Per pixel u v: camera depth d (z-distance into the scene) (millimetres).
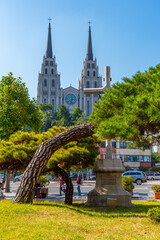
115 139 6914
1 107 18953
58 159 9680
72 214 7211
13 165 10000
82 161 10852
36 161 8281
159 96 5934
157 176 44469
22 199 8000
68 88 132875
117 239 5367
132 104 6152
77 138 9062
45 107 107312
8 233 5277
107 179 11070
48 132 10344
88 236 5508
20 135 10047
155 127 6719
